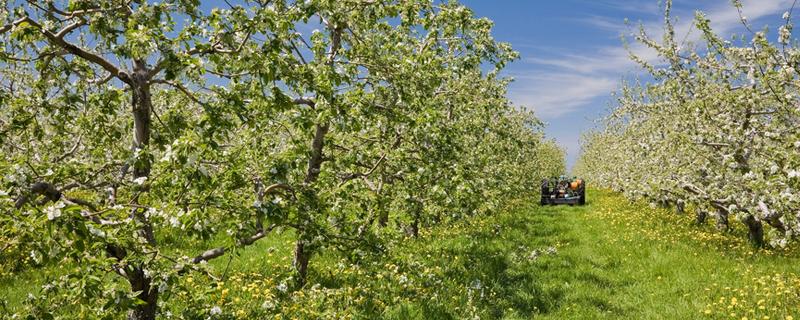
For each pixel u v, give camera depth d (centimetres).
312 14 610
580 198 2730
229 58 515
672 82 1369
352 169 854
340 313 728
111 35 456
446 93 1098
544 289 969
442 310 798
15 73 658
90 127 570
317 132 823
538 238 1570
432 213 816
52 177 486
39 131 541
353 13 731
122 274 495
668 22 1373
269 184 564
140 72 510
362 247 674
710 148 1213
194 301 561
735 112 1133
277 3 595
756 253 1238
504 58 1043
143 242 444
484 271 1078
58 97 517
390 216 809
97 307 433
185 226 407
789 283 905
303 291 793
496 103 1236
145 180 457
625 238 1464
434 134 784
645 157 1884
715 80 1249
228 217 459
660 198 1326
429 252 1221
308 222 571
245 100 546
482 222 1733
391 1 758
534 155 3025
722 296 880
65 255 368
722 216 1648
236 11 476
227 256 1120
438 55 998
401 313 769
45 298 440
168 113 522
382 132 853
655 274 1070
